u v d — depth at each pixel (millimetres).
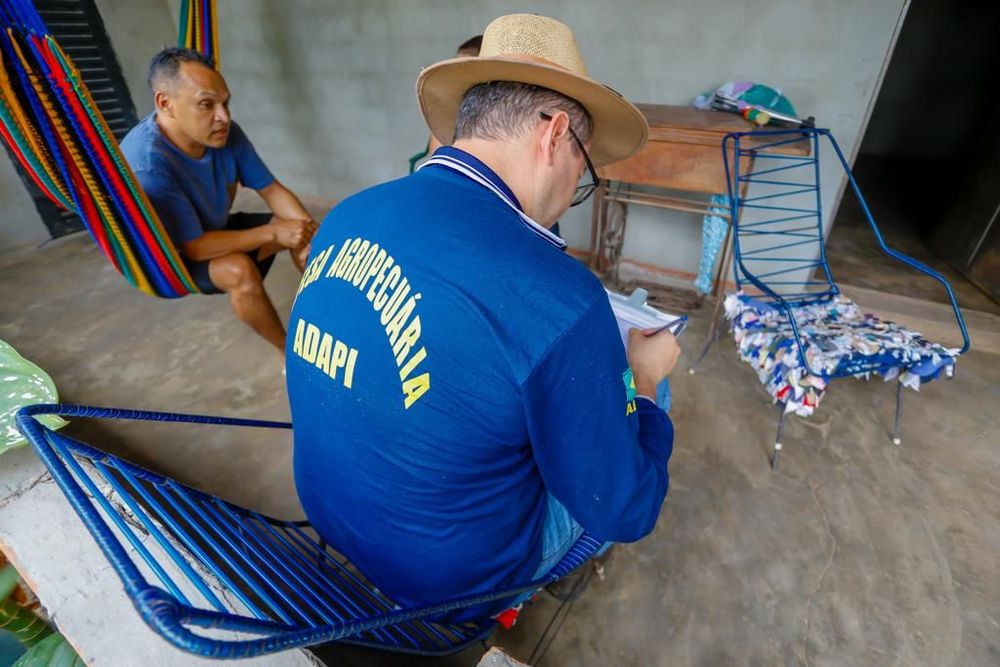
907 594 1299
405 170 3592
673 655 1195
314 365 655
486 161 693
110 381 2127
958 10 4414
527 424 576
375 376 592
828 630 1231
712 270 2479
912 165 4750
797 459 1693
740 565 1378
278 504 1569
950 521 1476
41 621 1165
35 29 1211
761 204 2459
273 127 3928
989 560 1372
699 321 2477
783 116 1959
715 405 1942
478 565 722
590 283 575
